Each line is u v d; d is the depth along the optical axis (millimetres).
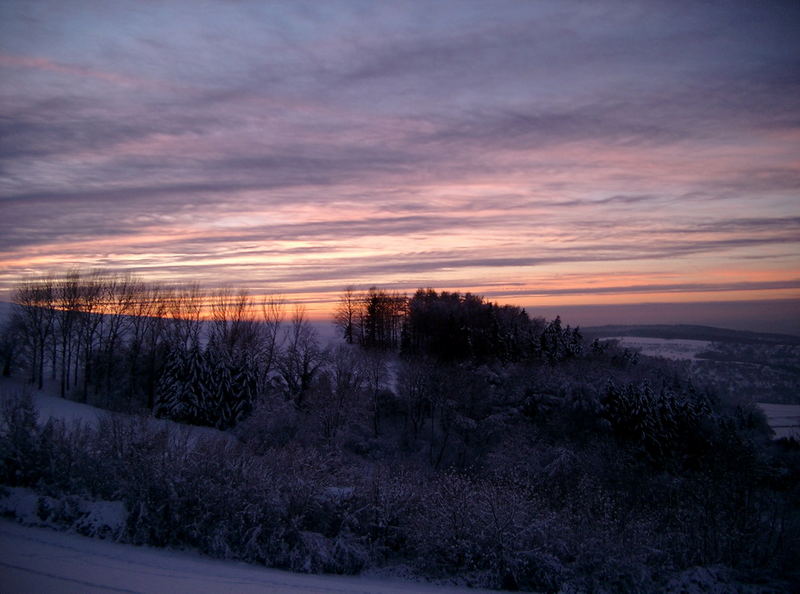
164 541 14109
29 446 16844
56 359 62031
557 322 76188
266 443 38156
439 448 46031
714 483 23031
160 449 16328
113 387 57750
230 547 14211
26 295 58344
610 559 14609
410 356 66000
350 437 44750
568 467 33312
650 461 39938
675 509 22750
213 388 46719
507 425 45094
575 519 17594
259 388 50562
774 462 34438
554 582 14375
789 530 17906
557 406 47344
